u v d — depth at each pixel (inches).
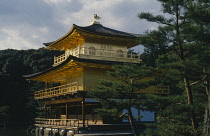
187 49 766.5
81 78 1354.6
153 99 782.5
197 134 654.5
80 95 1244.5
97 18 1727.4
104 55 1481.3
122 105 915.4
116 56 1536.7
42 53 3612.2
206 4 665.0
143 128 1337.4
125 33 1685.5
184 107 690.2
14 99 2972.4
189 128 675.4
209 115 372.8
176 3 716.7
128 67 888.9
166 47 765.9
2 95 2925.7
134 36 1577.3
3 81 2987.2
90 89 1282.0
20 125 2691.9
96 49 1414.9
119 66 927.7
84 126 1216.2
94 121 1379.2
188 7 666.8
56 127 1441.9
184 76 717.3
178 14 744.3
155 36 754.8
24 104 2974.9
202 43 740.0
